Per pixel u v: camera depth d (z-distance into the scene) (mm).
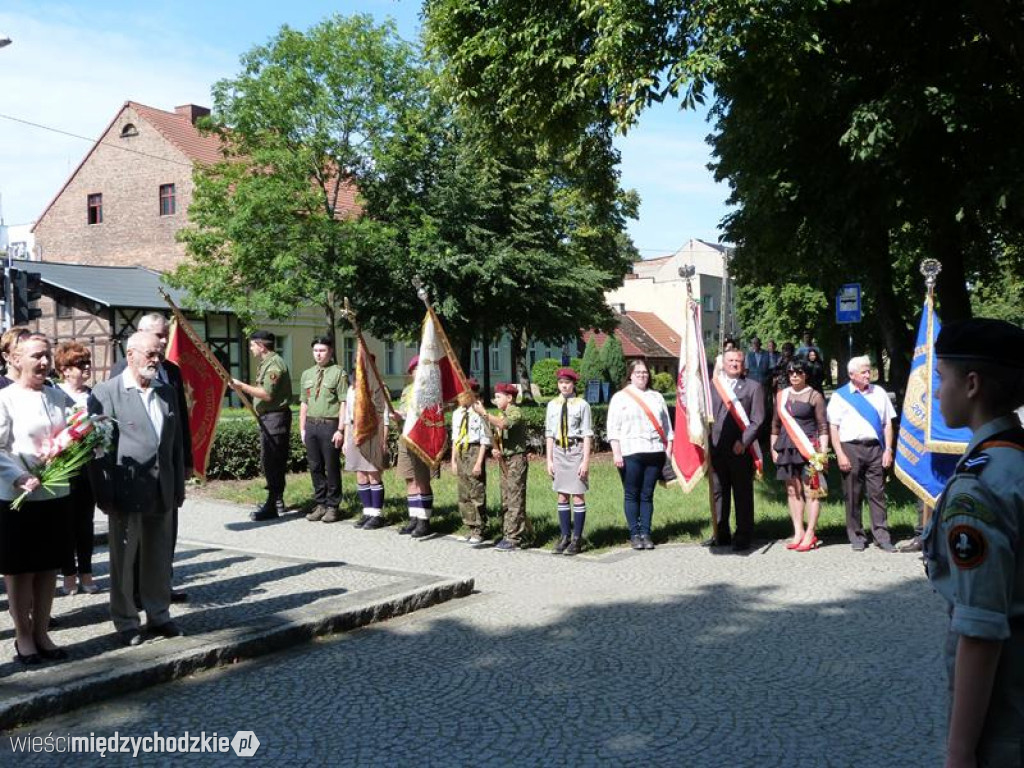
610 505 12234
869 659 5766
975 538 2105
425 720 4797
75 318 35344
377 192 30797
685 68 11938
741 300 44562
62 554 5559
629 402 9633
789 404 9547
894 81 13484
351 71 28594
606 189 19656
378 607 6848
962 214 12867
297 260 28250
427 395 10070
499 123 16406
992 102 13039
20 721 4723
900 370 16156
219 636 5980
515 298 31328
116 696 5180
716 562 8914
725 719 4773
